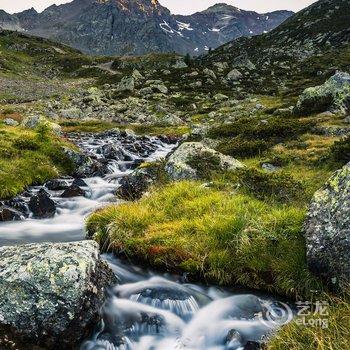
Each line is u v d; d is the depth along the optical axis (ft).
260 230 34.91
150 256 36.37
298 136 86.07
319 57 397.60
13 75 409.28
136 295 31.37
